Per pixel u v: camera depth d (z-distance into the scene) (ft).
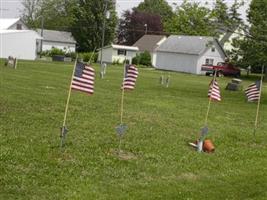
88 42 304.91
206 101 89.04
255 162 42.52
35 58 231.50
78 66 40.55
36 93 74.64
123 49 277.23
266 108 85.51
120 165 36.83
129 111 64.80
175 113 67.56
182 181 34.30
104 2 302.86
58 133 44.91
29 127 46.78
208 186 33.42
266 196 31.78
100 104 68.85
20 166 33.53
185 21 301.02
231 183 34.65
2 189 28.76
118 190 30.89
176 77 172.76
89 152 39.40
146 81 129.59
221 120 65.77
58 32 324.60
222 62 233.76
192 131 54.08
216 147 47.26
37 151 37.76
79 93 80.23
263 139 54.13
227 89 123.65
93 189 30.55
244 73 241.76
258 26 99.04
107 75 137.90
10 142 39.83
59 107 61.77
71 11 340.39
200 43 248.52
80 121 52.85
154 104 75.92
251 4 101.50
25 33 223.92
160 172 36.14
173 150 43.47
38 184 30.35
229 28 105.29
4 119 49.67
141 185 32.37
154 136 48.83
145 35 325.42
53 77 110.63
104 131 48.47
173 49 254.27
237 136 54.13
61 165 34.94
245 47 111.75
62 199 28.25
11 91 74.08
